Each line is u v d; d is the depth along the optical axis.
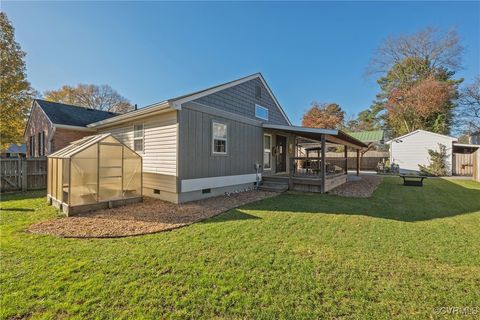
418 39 25.97
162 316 2.03
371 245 3.64
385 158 22.69
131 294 2.33
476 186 11.10
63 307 2.13
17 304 2.16
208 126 7.83
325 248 3.52
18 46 14.84
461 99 22.89
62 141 12.10
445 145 18.17
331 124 33.59
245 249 3.46
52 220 4.94
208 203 6.86
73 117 13.38
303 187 9.34
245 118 9.64
